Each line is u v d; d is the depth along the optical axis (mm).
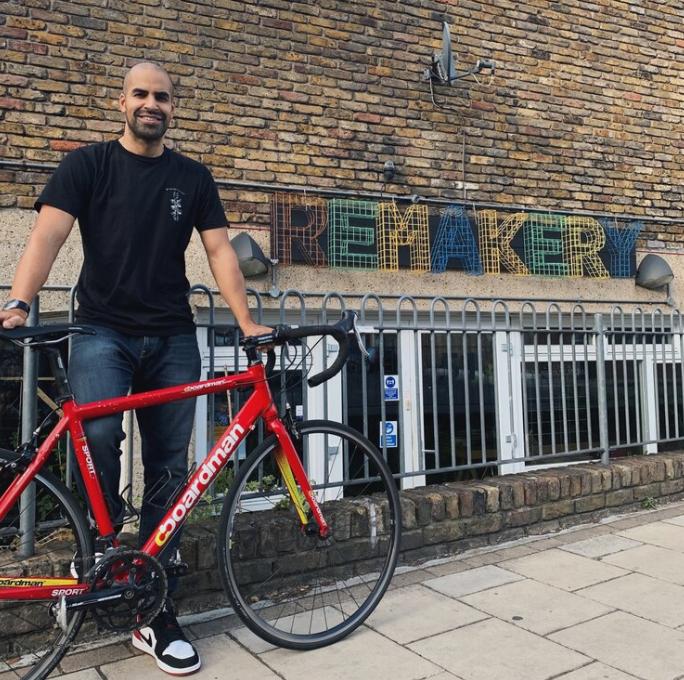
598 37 6387
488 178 5836
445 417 5445
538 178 6047
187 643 2334
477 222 5684
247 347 2434
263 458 2553
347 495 4688
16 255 4301
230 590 2391
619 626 2617
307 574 3088
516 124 5977
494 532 3715
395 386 5207
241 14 4992
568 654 2395
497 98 5906
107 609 2145
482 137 5824
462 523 3580
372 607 2643
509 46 5980
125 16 4660
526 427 4289
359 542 3229
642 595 2922
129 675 2287
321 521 2586
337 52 5297
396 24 5520
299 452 2609
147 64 2373
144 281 2373
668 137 6684
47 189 2275
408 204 5492
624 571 3229
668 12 6727
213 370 3211
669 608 2783
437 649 2451
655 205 6578
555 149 6137
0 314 1998
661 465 4504
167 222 2398
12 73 4352
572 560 3410
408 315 5359
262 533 2969
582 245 6031
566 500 4012
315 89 5207
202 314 4781
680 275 6629
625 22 6520
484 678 2236
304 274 5039
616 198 6391
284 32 5125
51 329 2092
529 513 3842
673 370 5000
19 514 2293
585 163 6266
